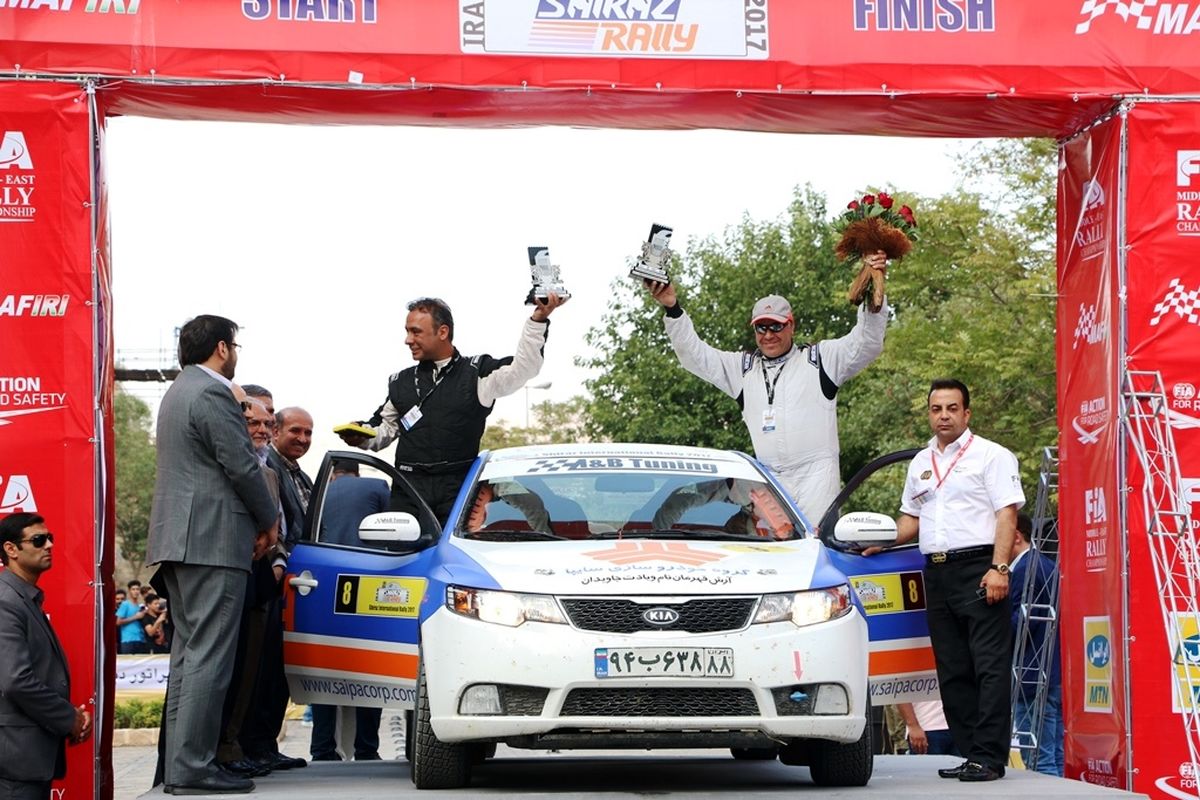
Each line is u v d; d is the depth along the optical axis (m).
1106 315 8.85
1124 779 8.48
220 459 7.59
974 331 24.28
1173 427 8.62
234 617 7.64
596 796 6.97
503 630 7.04
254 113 8.72
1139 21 8.70
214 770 7.46
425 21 8.30
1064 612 9.31
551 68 8.34
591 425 40.28
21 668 7.46
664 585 7.12
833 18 8.52
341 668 8.66
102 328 8.19
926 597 8.66
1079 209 9.25
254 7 8.22
